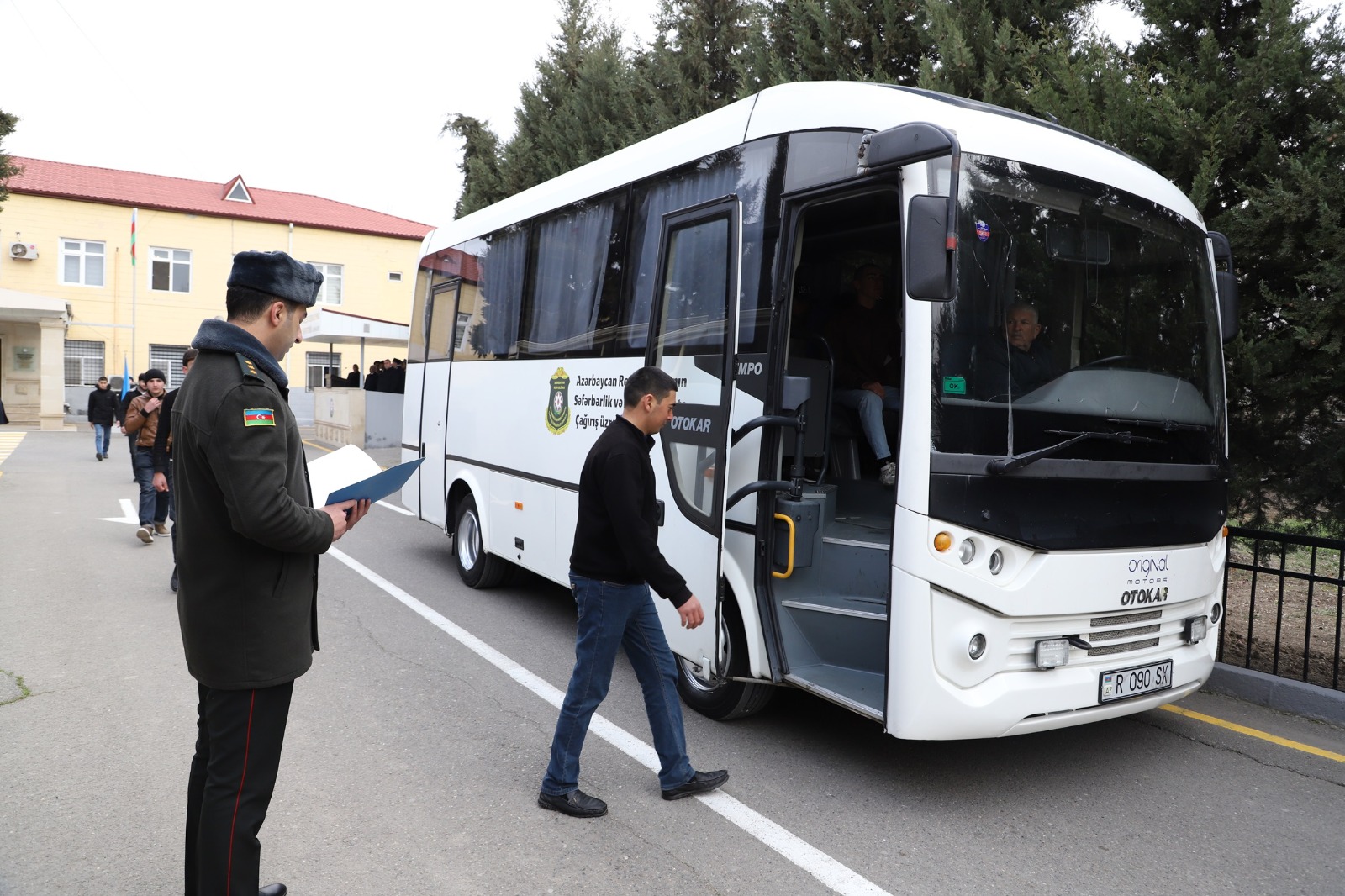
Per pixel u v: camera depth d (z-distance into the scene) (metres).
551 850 3.63
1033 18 8.17
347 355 34.72
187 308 32.28
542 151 15.71
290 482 2.75
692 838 3.75
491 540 7.74
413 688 5.56
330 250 34.41
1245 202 6.19
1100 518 4.06
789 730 5.04
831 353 5.61
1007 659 3.88
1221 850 3.77
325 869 3.46
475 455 8.09
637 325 5.69
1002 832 3.87
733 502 4.64
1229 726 5.23
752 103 4.96
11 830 3.71
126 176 34.00
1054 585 3.90
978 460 3.80
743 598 4.64
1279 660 6.33
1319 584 8.73
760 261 4.67
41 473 16.53
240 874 2.66
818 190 4.35
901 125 3.76
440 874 3.44
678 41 13.94
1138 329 4.42
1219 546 4.62
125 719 4.92
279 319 2.76
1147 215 4.53
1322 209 5.46
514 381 7.34
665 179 5.56
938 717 3.77
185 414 2.60
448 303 8.93
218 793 2.65
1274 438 6.28
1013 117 4.46
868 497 5.15
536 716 5.12
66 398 30.77
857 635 4.39
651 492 3.81
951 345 3.83
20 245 29.67
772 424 4.47
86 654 6.05
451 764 4.45
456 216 18.39
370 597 7.93
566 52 16.62
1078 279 4.23
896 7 9.04
